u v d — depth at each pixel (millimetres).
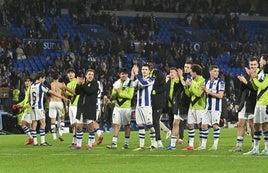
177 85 45531
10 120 78000
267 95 40188
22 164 36500
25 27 114688
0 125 77375
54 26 114250
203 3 137125
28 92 53938
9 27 113562
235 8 139500
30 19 114938
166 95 49531
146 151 44031
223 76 104750
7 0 116438
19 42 106750
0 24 113750
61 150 46094
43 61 106750
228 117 93188
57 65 101375
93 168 33719
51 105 59000
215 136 44938
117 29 121750
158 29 125938
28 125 54062
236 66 119312
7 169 33969
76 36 112312
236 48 123750
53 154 42531
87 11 124062
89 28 121375
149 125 44938
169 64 113000
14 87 93375
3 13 114438
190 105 44938
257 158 38219
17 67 103500
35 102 52562
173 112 46500
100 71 101750
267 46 128625
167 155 40625
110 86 97562
